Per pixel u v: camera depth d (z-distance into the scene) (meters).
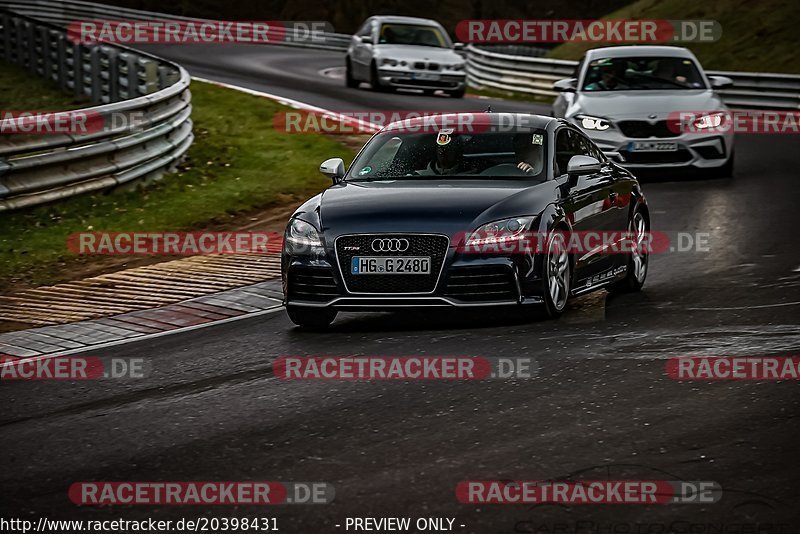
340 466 19.42
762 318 29.61
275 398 24.09
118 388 25.92
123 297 37.12
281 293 36.84
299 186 58.22
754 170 60.97
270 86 98.69
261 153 66.00
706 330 28.53
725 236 43.28
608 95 58.59
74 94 87.69
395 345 28.47
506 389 23.77
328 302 30.09
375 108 84.50
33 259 44.12
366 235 29.78
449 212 29.88
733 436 20.06
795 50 134.75
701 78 59.97
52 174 50.94
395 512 17.20
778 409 21.55
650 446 19.72
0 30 100.06
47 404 24.86
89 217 50.66
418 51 96.44
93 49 82.75
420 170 32.94
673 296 33.69
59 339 31.75
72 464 20.36
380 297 29.72
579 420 21.39
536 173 32.28
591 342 27.70
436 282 29.44
